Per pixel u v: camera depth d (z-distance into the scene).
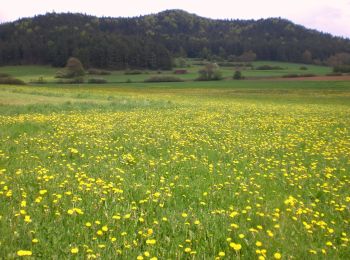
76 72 123.75
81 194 7.22
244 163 10.62
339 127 19.84
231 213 6.45
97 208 6.55
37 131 15.32
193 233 5.74
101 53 149.00
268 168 10.23
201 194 7.68
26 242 5.14
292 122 21.58
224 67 157.62
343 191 8.38
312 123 21.14
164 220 6.15
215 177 9.02
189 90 78.56
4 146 11.58
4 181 7.68
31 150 11.30
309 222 6.41
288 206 7.11
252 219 6.44
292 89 76.06
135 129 16.86
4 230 5.35
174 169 9.68
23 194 6.86
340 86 79.88
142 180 8.45
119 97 45.69
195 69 155.88
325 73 124.62
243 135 15.78
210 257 5.10
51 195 7.00
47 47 161.38
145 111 27.42
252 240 5.61
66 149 11.72
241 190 8.06
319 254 5.33
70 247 5.10
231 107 34.00
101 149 11.99
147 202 6.99
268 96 60.16
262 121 21.61
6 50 160.62
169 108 31.14
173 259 4.99
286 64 169.62
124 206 6.73
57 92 51.59
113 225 5.88
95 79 110.94
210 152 12.03
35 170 8.74
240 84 96.62
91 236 5.55
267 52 185.25
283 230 6.04
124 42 163.88
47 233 5.54
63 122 18.44
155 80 115.19
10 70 141.38
